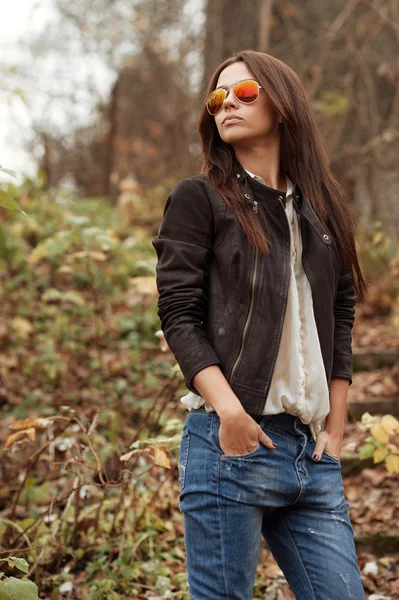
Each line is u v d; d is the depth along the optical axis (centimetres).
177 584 271
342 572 170
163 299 172
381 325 548
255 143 187
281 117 186
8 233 597
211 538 167
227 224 174
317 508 175
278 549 181
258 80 185
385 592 279
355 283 206
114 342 502
